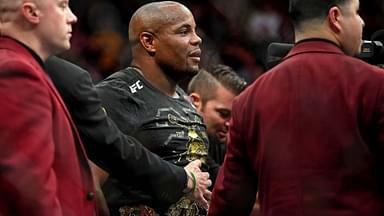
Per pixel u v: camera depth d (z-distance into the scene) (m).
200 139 4.36
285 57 3.66
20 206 2.96
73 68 3.73
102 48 11.18
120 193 4.13
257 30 12.01
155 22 4.29
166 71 4.32
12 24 3.23
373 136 3.36
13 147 2.97
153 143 4.17
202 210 4.33
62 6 3.33
